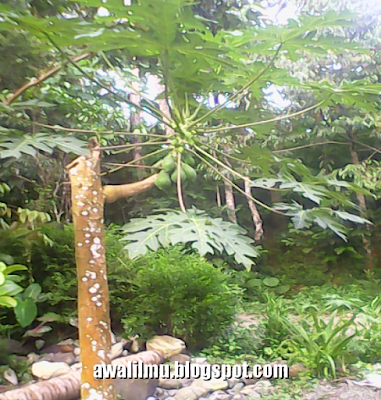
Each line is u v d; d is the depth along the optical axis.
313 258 7.44
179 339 3.10
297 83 2.15
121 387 2.21
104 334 1.49
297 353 2.94
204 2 2.77
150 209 7.12
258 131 2.59
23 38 2.35
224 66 1.93
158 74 2.72
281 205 2.17
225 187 7.27
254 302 5.16
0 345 2.51
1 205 3.07
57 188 4.34
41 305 2.99
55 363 2.44
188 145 1.90
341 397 2.44
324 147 7.09
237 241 1.61
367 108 2.21
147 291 3.14
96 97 3.72
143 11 1.41
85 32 1.50
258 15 3.14
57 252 3.15
